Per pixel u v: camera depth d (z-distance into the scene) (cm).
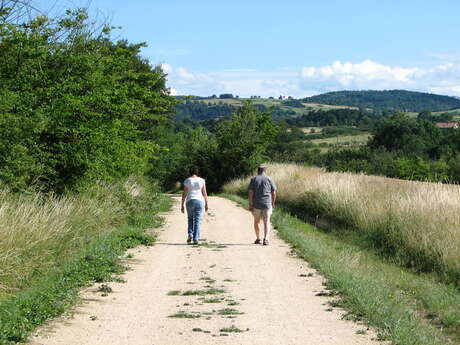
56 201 1169
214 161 4588
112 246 1088
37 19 1330
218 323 613
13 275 757
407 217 1323
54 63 1377
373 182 1997
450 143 6738
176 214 1953
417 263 1153
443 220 1222
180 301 717
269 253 1111
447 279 1020
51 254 902
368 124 14200
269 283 831
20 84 1282
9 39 1270
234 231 1476
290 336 565
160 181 5156
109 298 725
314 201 1991
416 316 733
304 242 1202
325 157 6606
